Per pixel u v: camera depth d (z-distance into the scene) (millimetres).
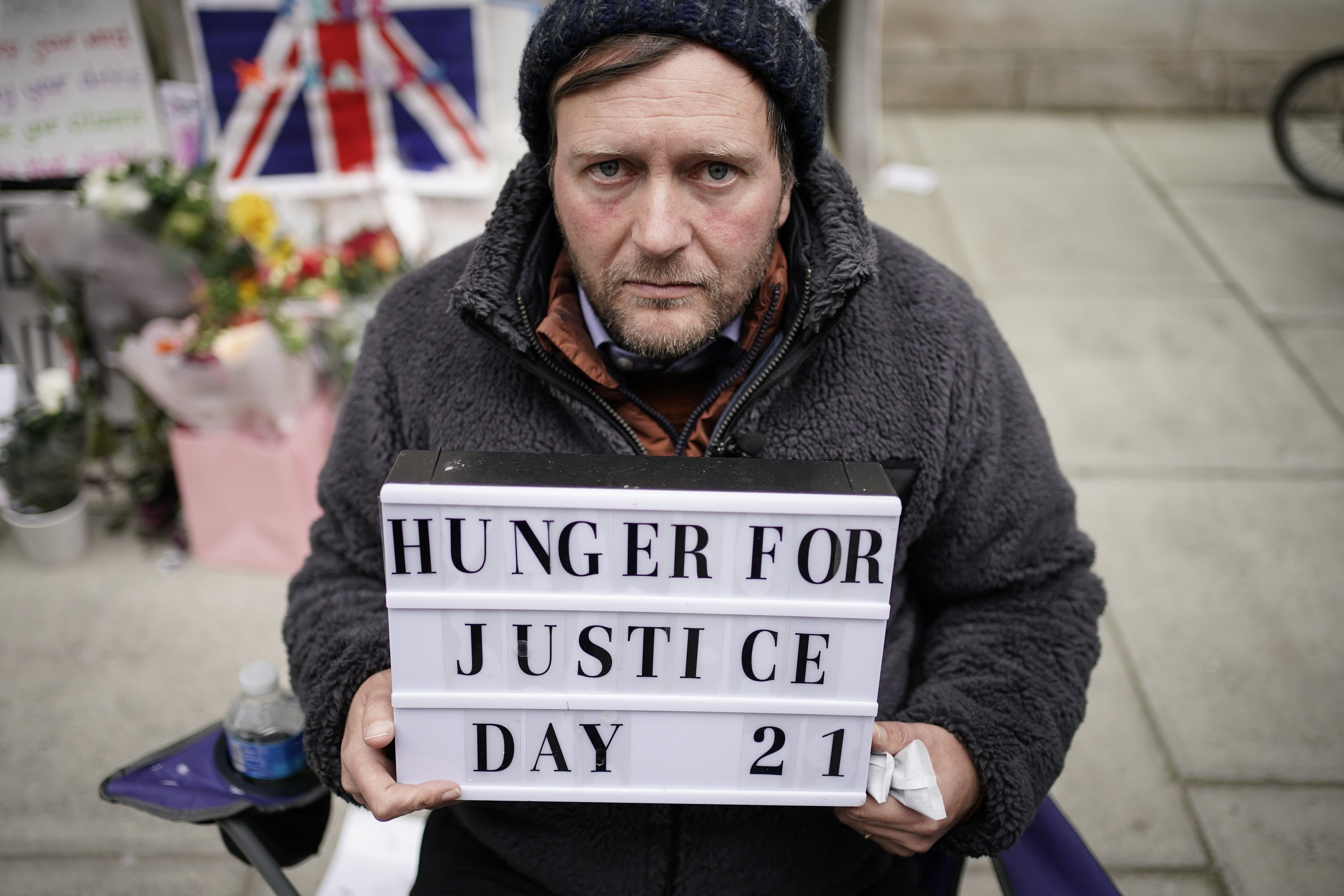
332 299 2953
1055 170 5645
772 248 1125
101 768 2432
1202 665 2738
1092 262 4719
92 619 2852
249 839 1396
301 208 3197
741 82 1011
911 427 1205
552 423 1220
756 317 1188
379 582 1336
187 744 1475
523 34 3049
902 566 1267
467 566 957
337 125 3109
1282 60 6262
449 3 2973
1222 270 4684
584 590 968
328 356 2975
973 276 4566
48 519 2961
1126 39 6293
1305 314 4363
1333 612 2916
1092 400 3795
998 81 6418
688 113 995
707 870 1257
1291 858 2250
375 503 1315
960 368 1220
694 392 1248
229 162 3129
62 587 2955
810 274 1134
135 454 3162
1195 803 2371
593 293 1113
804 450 1198
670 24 977
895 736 1109
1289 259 4781
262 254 2848
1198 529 3209
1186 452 3547
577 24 991
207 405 2771
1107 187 5449
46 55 3029
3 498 2967
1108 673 2709
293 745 1382
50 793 2367
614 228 1065
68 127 3098
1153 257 4781
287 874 2186
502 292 1136
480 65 3047
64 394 2938
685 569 958
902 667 1313
